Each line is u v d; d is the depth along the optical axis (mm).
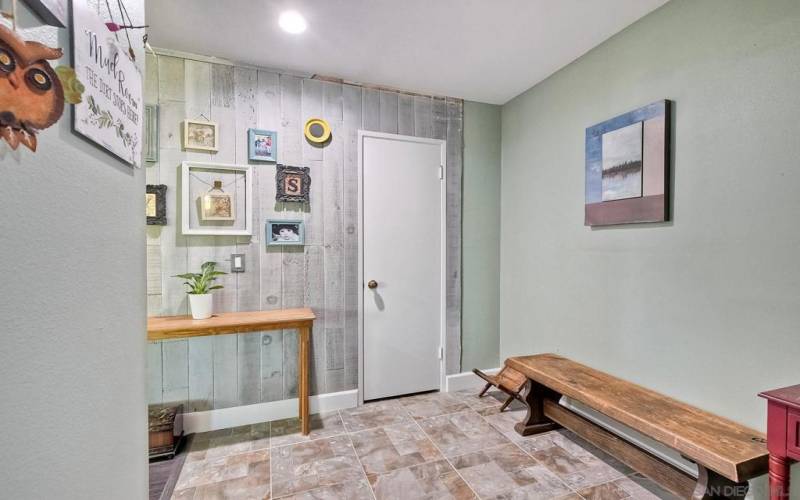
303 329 2270
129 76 831
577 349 2404
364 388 2746
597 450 2092
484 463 1965
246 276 2428
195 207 2309
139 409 896
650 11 1905
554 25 2021
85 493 642
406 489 1759
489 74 2580
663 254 1873
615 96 2123
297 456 2035
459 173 3012
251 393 2451
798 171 1391
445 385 2988
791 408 1180
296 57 2344
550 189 2619
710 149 1667
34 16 502
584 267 2348
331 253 2633
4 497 455
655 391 1903
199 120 2309
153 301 2248
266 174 2461
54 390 556
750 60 1523
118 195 779
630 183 2006
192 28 2035
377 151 2750
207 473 1883
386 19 1956
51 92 539
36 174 511
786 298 1427
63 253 579
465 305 3059
